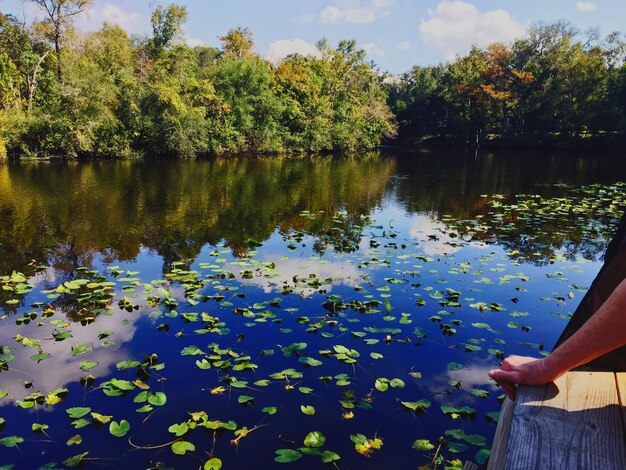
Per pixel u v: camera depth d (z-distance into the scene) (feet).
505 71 138.21
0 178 48.11
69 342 12.83
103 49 84.12
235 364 11.64
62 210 32.73
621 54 123.44
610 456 2.87
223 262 20.53
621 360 3.72
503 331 13.85
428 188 48.73
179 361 11.84
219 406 10.01
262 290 16.78
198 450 8.67
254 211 34.14
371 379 11.16
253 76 98.27
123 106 79.20
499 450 3.35
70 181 47.44
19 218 29.91
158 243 24.43
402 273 19.06
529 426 3.17
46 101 71.72
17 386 10.68
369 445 8.80
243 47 129.80
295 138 106.11
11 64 70.64
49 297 15.89
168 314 14.56
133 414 9.70
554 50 129.59
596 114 117.91
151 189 43.86
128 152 77.20
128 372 11.32
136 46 97.04
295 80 111.14
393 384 10.78
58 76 73.72
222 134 90.58
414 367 11.74
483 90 140.87
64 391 10.43
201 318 14.35
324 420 9.59
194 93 90.33
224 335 13.28
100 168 61.26
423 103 171.73
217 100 91.25
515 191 46.44
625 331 2.84
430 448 8.73
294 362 11.85
